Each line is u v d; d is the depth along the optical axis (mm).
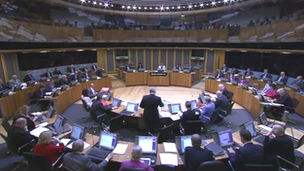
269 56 12766
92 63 16234
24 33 10617
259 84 10414
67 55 14641
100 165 3287
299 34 10117
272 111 7289
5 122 4895
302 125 6855
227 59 15594
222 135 4090
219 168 3012
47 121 5203
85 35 15133
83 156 3131
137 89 12172
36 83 9297
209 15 16500
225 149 3949
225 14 15734
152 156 3656
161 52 17328
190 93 11250
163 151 3818
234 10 15148
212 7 15203
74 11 14898
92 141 4164
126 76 12758
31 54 11852
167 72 12891
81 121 7188
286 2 11492
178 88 12492
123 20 17438
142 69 13102
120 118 5648
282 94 6930
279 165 3428
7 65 10258
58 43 13180
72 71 12625
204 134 6148
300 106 7730
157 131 5535
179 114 5922
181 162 3486
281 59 11938
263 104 6895
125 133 6191
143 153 3709
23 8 10883
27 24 10891
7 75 10258
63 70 14430
